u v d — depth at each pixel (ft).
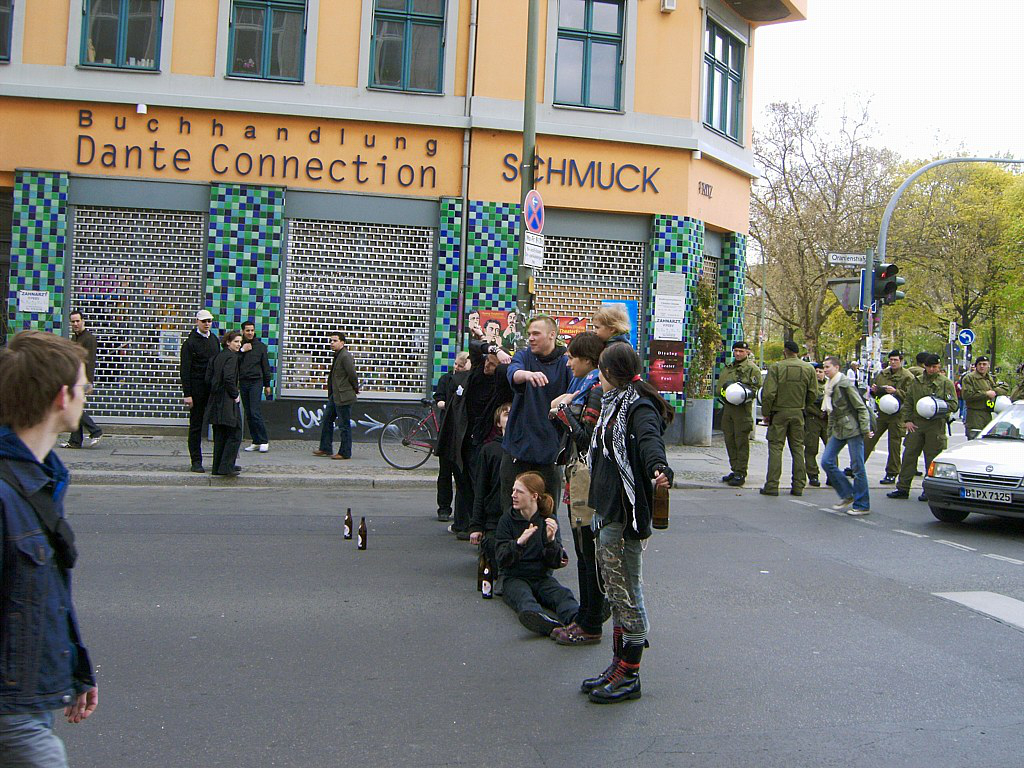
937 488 34.17
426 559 26.30
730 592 23.88
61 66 49.06
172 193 49.80
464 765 13.48
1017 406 38.45
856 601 23.39
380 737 14.37
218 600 21.50
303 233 50.93
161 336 50.24
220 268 49.85
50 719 8.29
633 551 16.20
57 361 8.25
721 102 59.67
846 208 116.47
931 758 14.21
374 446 49.83
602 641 19.54
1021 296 142.61
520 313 39.63
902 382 45.88
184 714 15.03
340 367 44.62
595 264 53.98
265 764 13.32
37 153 48.91
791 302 129.29
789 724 15.40
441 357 51.70
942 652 19.45
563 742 14.40
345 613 20.92
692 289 55.16
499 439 25.71
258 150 50.21
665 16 54.24
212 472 38.70
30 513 7.97
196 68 49.96
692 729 15.07
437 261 51.78
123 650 17.95
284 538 28.30
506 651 18.75
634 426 15.85
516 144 52.11
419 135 51.39
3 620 7.82
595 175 53.01
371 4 50.96
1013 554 29.68
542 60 52.49
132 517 30.53
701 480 43.42
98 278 49.80
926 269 146.72
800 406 40.86
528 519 21.80
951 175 143.84
